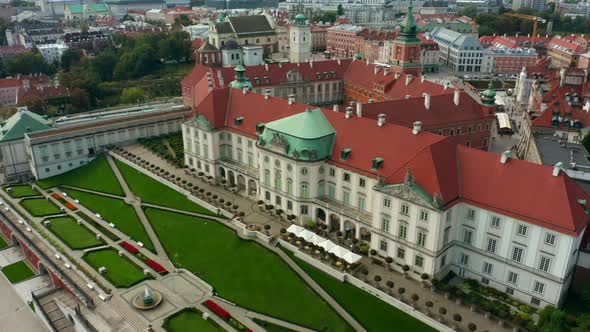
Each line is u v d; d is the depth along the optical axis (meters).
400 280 90.38
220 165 135.50
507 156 85.62
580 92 175.62
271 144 111.06
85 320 85.25
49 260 103.19
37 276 108.06
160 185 136.88
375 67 190.62
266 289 91.88
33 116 157.50
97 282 95.38
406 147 96.62
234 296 90.75
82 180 148.12
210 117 134.00
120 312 87.62
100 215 124.56
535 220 78.88
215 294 91.56
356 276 91.38
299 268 96.38
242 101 135.12
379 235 95.38
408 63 187.38
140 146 165.00
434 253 86.31
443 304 83.19
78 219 122.94
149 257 104.38
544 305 81.81
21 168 154.12
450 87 148.50
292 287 91.56
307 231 102.31
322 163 106.94
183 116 176.38
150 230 115.00
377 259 96.25
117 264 101.69
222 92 138.38
